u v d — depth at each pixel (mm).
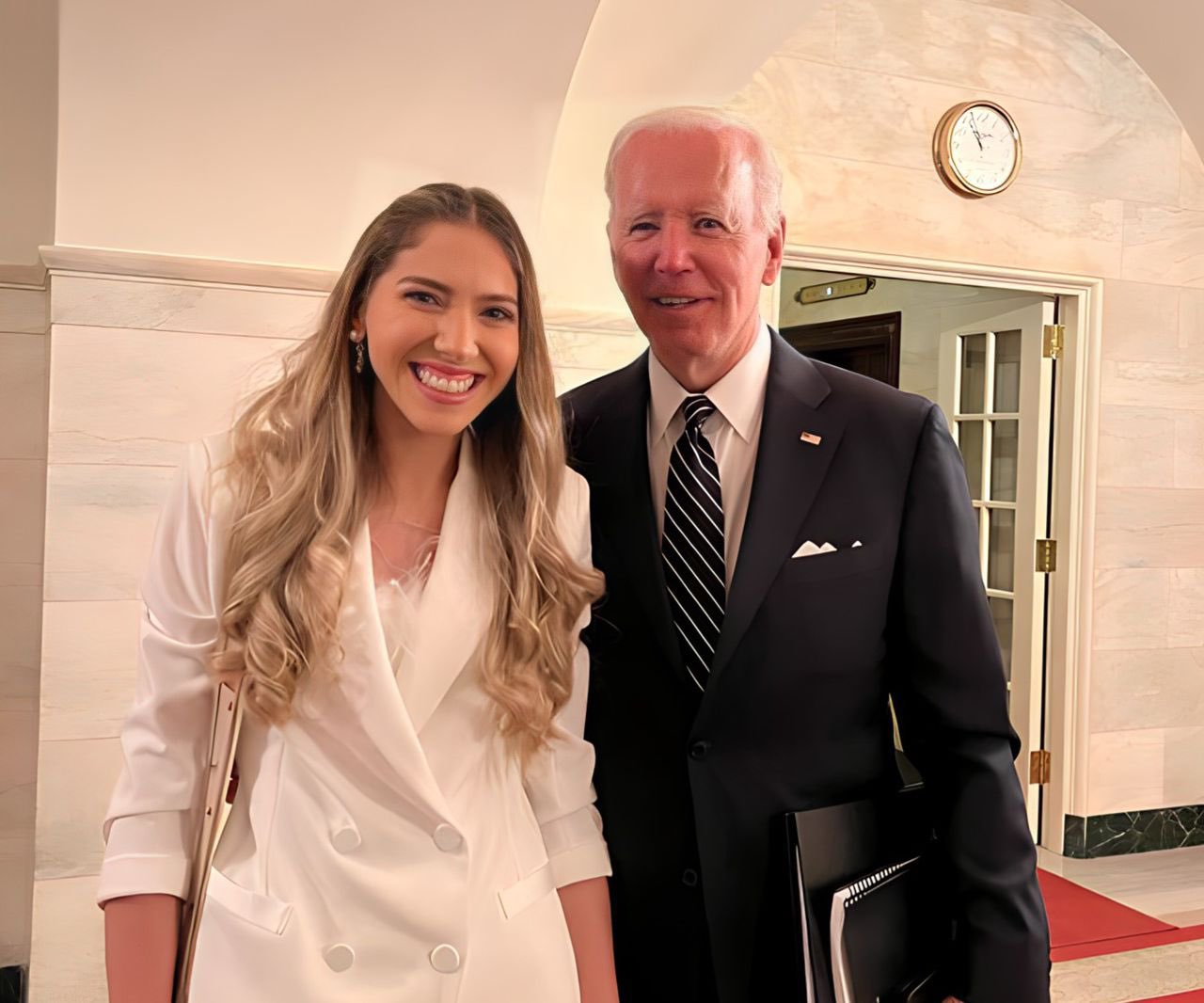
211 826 1228
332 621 1177
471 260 1226
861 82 3971
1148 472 4566
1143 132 4492
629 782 1489
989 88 4195
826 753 1462
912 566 1463
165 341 2812
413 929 1168
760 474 1461
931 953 1502
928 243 4105
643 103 3303
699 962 1443
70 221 2715
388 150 2902
